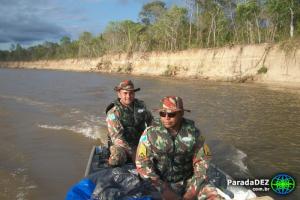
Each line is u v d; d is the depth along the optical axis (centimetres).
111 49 9844
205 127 1230
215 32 6159
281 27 4978
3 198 625
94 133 1124
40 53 16225
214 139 1043
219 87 3325
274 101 2081
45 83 3903
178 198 449
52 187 680
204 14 6488
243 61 4481
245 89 3078
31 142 1021
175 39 6925
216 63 4966
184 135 445
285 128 1216
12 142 1017
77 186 473
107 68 8731
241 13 5097
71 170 777
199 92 2756
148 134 454
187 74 5506
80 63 11475
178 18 7062
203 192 441
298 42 3866
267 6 4731
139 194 454
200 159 451
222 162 805
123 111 633
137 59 7450
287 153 891
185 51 5856
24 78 5169
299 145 973
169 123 437
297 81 3672
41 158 861
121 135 626
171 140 445
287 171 745
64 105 1831
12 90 2867
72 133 1127
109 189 449
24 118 1416
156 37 7700
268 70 4050
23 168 786
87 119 1385
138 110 640
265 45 4272
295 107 1788
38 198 630
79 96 2348
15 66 17300
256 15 5056
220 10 6103
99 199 440
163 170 463
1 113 1544
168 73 5972
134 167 580
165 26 7206
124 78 5181
